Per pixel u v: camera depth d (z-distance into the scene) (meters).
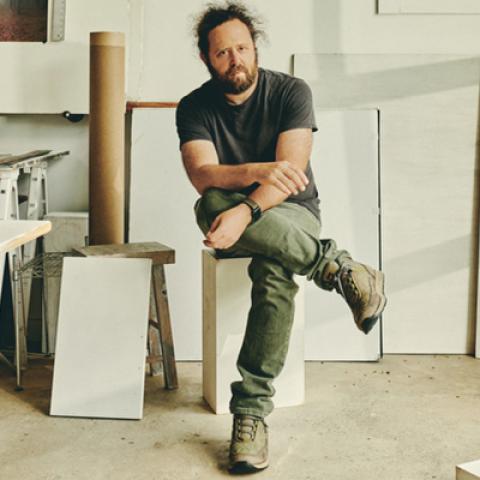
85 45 3.91
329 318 3.96
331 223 3.99
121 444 2.92
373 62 4.01
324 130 3.98
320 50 4.04
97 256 3.39
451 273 4.08
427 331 4.09
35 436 2.99
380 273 2.86
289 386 3.30
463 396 3.44
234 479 2.64
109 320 3.27
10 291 4.13
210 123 3.10
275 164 2.79
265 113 3.05
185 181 4.00
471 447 2.88
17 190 4.01
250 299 3.20
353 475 2.66
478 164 4.04
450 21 4.01
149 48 4.02
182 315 3.98
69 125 4.11
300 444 2.92
